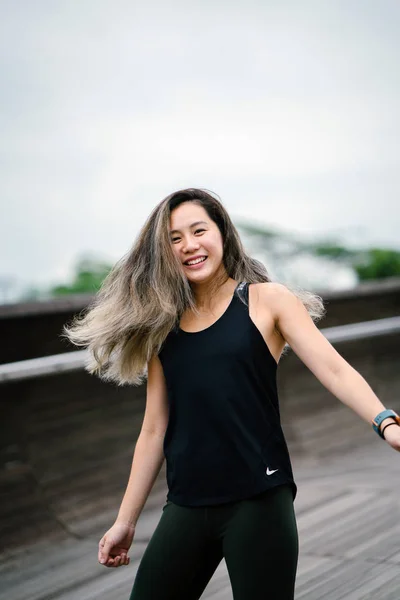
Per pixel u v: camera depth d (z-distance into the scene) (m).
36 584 3.24
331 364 1.76
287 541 1.74
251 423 1.78
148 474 1.98
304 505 4.09
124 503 1.98
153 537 1.84
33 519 3.80
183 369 1.82
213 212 1.94
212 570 1.85
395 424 1.64
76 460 4.17
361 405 1.70
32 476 3.94
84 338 2.00
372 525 3.62
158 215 1.92
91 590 3.12
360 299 6.18
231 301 1.86
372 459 5.17
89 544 3.71
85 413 4.29
